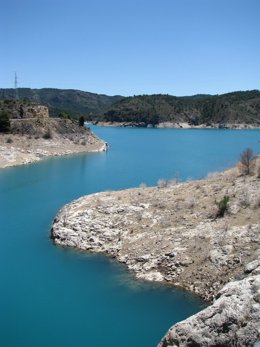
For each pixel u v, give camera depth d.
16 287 24.77
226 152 110.38
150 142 151.25
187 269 25.12
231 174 36.84
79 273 26.47
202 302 22.52
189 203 31.88
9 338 19.56
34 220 39.53
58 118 118.88
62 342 19.23
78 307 22.28
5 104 112.94
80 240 31.30
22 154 89.06
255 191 31.23
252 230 26.28
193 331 15.71
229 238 26.22
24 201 48.72
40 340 19.36
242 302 15.80
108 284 24.84
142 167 79.62
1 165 79.50
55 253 30.03
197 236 27.47
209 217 29.53
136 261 27.33
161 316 21.27
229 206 29.80
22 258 29.22
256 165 36.97
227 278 23.25
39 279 25.73
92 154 103.75
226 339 15.27
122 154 104.94
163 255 26.81
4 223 38.50
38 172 73.00
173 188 36.75
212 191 33.56
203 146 133.00
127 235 30.38
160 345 16.19
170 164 83.81
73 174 70.75
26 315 21.61
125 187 58.31
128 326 20.45
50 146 101.69
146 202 34.06
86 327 20.45
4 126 99.00
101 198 36.69
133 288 24.33
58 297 23.44
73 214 34.34
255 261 21.84
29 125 104.50
